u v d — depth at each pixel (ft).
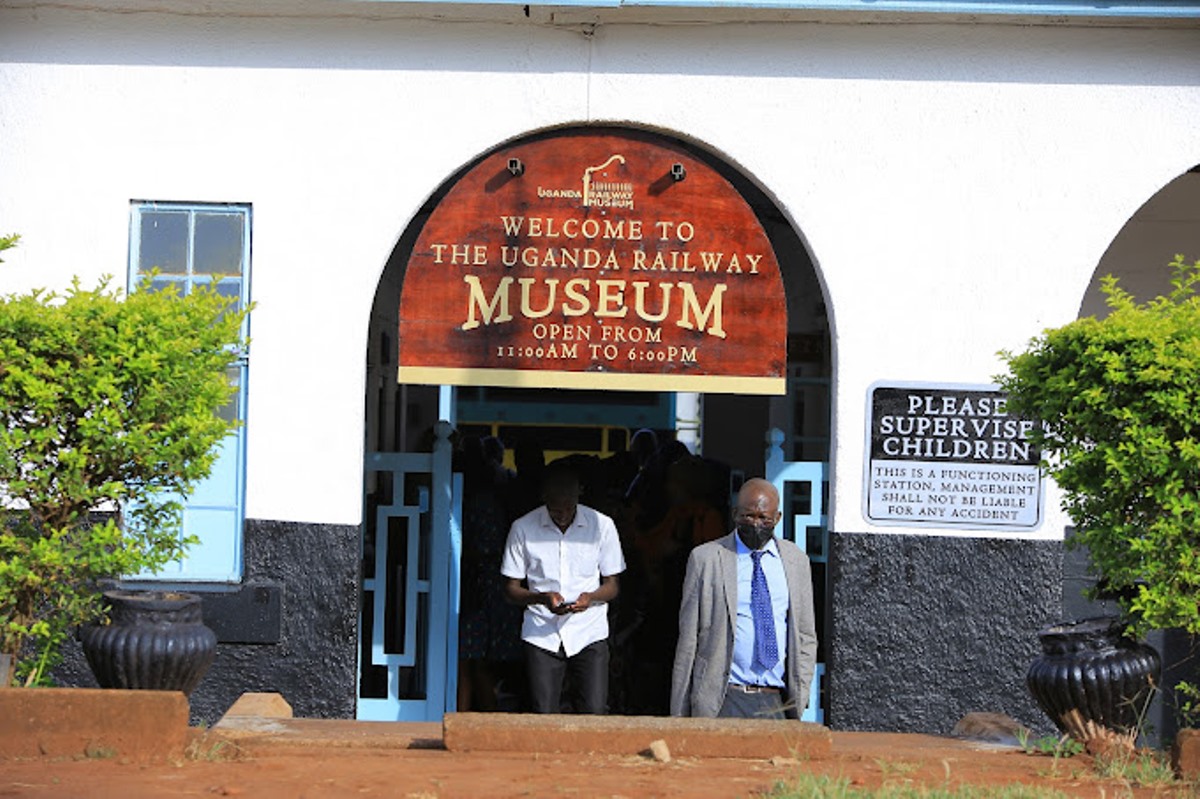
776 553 26.50
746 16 30.25
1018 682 30.48
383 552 32.40
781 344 30.53
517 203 30.53
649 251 30.53
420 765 21.91
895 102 30.63
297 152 30.32
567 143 30.60
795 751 23.20
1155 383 23.44
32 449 23.12
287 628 30.07
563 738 23.18
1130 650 24.39
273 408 30.17
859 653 30.50
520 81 30.45
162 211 30.42
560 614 30.01
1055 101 30.71
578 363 30.45
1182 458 23.17
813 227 30.63
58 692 21.99
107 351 22.95
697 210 30.58
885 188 30.63
